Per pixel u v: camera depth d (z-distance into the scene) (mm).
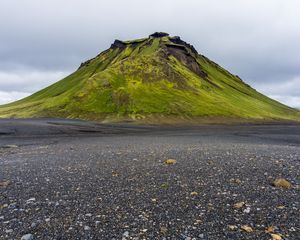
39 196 14883
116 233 10320
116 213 12312
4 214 12234
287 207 12750
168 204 13414
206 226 10852
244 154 29062
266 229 10484
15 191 15844
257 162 23906
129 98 165125
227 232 10281
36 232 10406
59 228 10766
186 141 48062
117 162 24688
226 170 20734
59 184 17297
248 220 11352
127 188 16250
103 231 10492
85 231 10492
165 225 10984
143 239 9836
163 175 19344
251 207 12805
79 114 152750
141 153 30453
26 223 11242
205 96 196500
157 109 156000
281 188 15812
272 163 23375
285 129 99562
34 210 12734
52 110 165125
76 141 48656
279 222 11094
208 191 15445
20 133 66750
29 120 120625
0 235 10133
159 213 12266
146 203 13594
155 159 26031
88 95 171250
